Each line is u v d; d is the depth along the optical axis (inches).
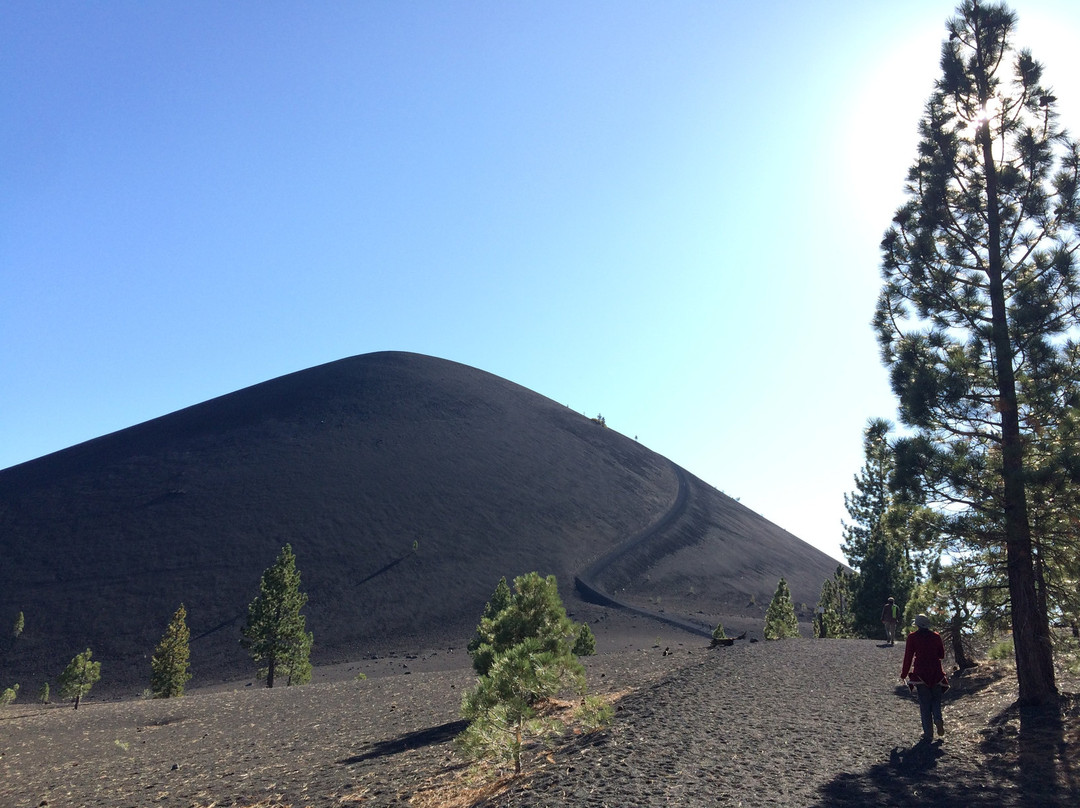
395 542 4264.3
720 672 705.6
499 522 4795.8
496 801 346.6
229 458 5103.3
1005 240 522.9
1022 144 514.3
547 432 6766.7
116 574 3668.8
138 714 1130.0
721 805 303.7
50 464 5191.9
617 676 845.8
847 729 448.5
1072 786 311.9
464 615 3580.2
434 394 6786.4
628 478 6382.9
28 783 653.3
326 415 5984.3
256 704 1111.0
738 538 5748.0
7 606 3361.2
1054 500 448.1
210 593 3533.5
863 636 1390.3
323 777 518.9
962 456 470.9
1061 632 488.1
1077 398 442.6
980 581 509.7
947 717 476.7
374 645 3176.7
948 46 549.3
